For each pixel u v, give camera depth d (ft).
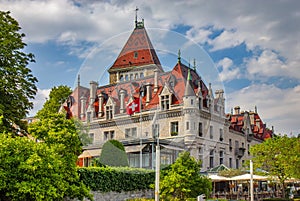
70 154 42.91
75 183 42.37
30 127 46.83
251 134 152.05
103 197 52.24
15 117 67.62
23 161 34.14
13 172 33.91
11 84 67.72
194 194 45.80
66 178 40.55
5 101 67.00
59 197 37.35
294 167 70.54
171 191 44.86
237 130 143.64
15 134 67.82
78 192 40.57
